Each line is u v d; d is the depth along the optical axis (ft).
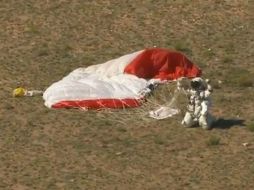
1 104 345.72
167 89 351.87
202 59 391.45
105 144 310.45
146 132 319.27
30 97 351.46
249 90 358.23
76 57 395.75
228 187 280.72
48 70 382.01
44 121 329.11
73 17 433.89
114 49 403.95
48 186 282.15
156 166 294.25
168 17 431.84
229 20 428.56
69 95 340.80
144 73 360.89
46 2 448.24
